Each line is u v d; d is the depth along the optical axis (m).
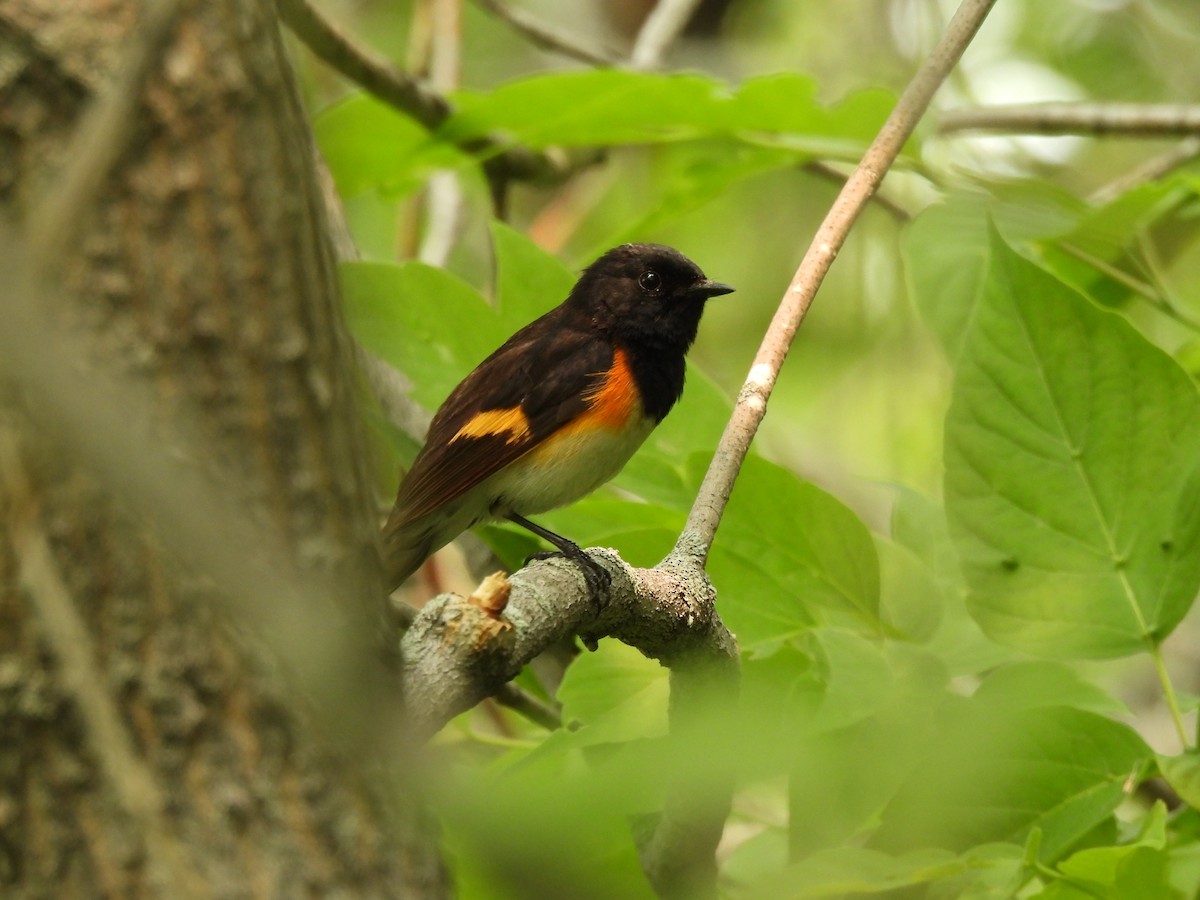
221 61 3.33
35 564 2.96
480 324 7.97
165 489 2.79
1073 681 5.97
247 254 3.34
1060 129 10.56
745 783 5.01
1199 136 10.41
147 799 3.03
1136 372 6.30
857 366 12.99
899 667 5.89
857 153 8.50
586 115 8.76
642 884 5.02
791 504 6.36
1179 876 5.59
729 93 8.47
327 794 3.36
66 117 3.23
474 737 6.89
